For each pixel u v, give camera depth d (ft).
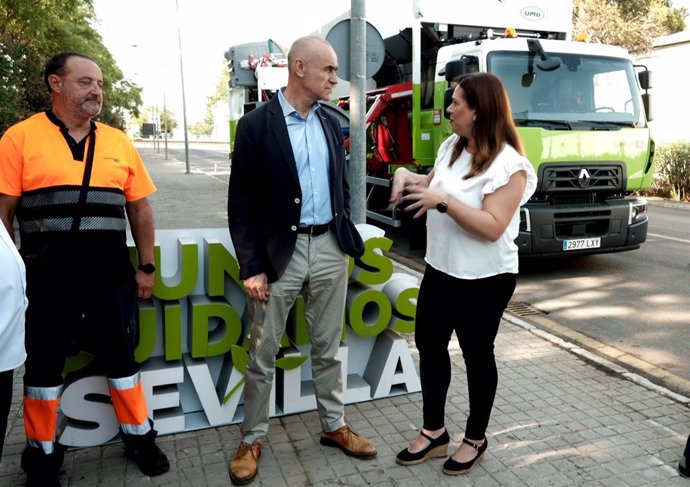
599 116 23.88
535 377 13.93
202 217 39.50
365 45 15.76
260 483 9.58
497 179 8.76
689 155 50.62
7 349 6.88
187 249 10.77
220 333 11.59
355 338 12.94
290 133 9.38
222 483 9.57
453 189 9.16
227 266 11.14
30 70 33.65
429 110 26.40
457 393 12.92
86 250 8.79
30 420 9.07
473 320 9.36
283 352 11.58
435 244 9.51
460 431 11.31
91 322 9.15
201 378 11.09
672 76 62.39
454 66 22.86
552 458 10.39
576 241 23.18
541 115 23.04
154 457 9.73
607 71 24.57
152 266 9.91
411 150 29.45
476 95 8.84
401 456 10.14
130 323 9.53
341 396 10.62
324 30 39.04
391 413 11.96
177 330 10.85
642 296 21.80
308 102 9.36
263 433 10.16
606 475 9.90
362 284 12.75
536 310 20.21
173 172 82.48
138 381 9.75
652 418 11.92
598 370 14.42
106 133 9.16
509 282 9.30
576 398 12.80
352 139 15.94
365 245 11.88
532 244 22.62
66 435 10.30
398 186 9.87
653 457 10.46
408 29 27.86
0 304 6.68
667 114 63.31
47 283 8.67
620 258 28.07
